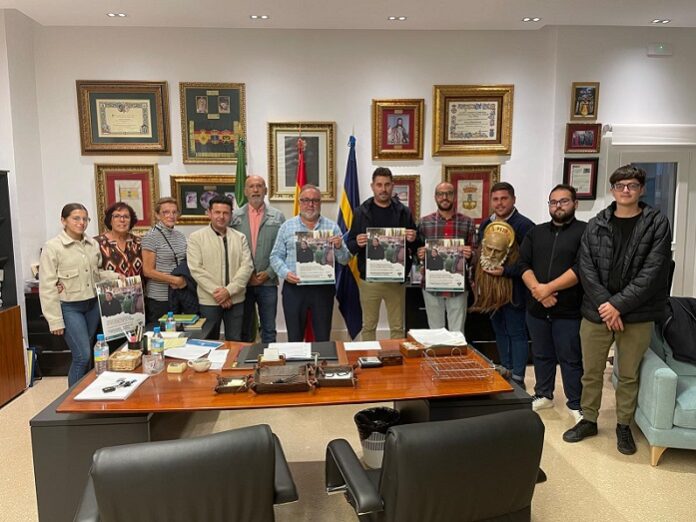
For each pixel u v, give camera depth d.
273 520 1.59
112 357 2.45
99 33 4.51
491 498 1.64
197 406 2.03
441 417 2.21
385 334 4.95
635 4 4.02
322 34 4.64
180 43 4.57
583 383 3.17
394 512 1.56
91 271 3.55
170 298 3.81
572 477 2.76
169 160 4.69
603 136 4.77
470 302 4.23
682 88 4.77
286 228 3.65
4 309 3.83
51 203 4.62
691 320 3.05
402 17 4.30
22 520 2.42
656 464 2.86
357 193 4.68
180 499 1.45
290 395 2.14
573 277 3.14
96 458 1.41
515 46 4.71
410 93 4.73
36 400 3.82
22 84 4.26
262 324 4.14
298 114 4.71
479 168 4.81
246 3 3.93
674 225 4.96
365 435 2.77
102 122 4.57
